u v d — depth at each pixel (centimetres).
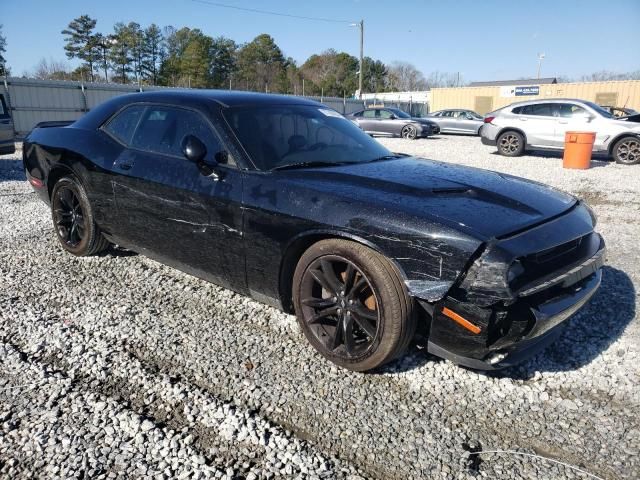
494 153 1523
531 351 265
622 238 563
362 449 223
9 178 897
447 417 246
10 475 203
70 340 312
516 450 225
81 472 204
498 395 264
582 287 279
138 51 6450
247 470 209
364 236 256
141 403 252
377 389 268
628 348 314
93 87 2173
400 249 246
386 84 8600
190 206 332
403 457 219
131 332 323
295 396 260
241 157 315
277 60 7888
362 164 338
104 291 387
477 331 234
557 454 223
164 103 374
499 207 268
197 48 6375
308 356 299
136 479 202
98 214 412
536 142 1385
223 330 329
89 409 245
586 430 239
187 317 346
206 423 237
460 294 238
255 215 298
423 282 240
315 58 9044
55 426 232
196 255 341
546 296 253
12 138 969
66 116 2106
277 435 230
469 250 232
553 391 270
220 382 271
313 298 293
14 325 330
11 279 408
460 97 3978
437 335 250
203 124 342
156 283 404
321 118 388
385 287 253
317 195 279
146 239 377
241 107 352
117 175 380
